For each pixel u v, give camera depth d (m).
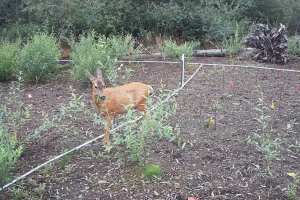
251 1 11.95
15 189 2.96
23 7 11.23
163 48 8.82
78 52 6.86
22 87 6.19
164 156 3.56
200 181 3.13
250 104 5.15
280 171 3.30
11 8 11.47
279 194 2.96
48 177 3.20
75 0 10.48
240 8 11.80
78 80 6.37
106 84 6.17
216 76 6.79
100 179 3.17
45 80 6.61
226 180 3.16
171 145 3.80
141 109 3.86
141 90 3.81
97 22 10.26
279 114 4.75
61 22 10.59
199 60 8.53
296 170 3.33
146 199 2.89
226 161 3.49
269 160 3.47
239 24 11.03
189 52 8.20
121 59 8.09
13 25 10.69
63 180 3.16
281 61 7.99
